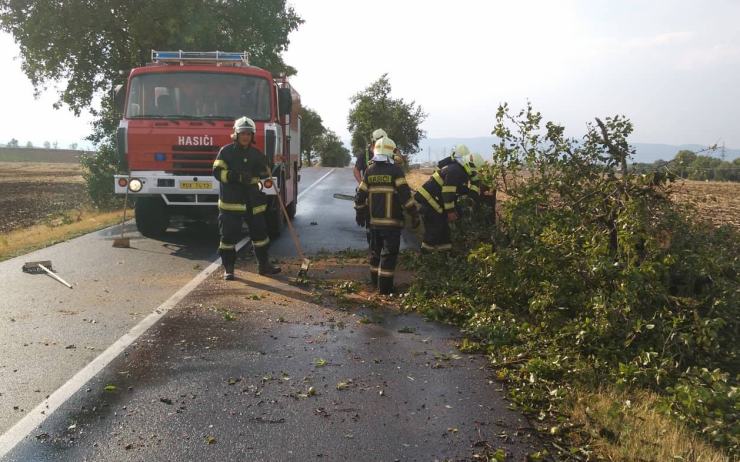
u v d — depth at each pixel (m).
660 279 5.41
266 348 5.27
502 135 7.20
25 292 7.15
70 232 12.49
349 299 6.96
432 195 7.97
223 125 10.20
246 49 19.78
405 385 4.50
